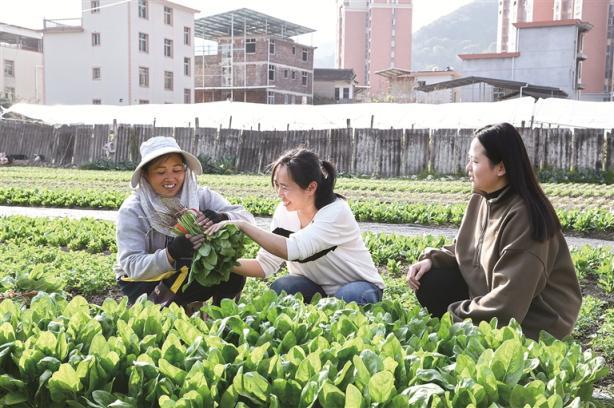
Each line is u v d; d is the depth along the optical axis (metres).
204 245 4.59
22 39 75.00
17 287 5.66
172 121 37.06
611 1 90.44
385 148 29.75
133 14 58.56
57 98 61.53
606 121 30.61
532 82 61.41
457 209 14.51
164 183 5.15
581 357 3.48
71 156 34.91
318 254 5.14
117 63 59.09
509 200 4.50
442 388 2.96
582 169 26.88
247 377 2.86
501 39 103.00
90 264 8.60
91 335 3.46
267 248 4.83
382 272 9.21
